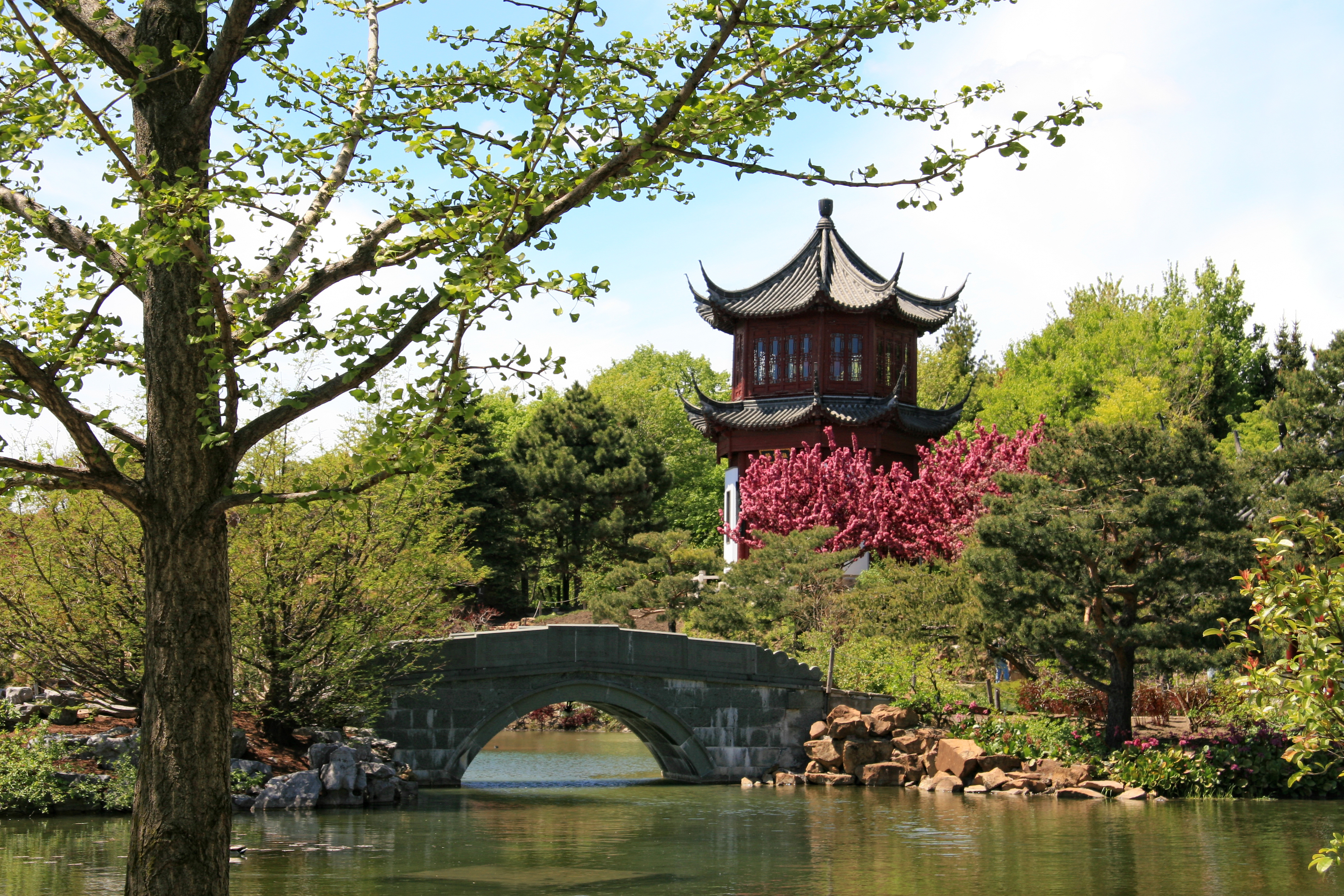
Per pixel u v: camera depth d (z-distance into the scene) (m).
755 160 9.14
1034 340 70.12
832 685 30.11
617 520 54.66
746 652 28.50
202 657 8.62
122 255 8.81
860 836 18.61
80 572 19.83
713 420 48.03
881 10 8.86
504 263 7.71
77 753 19.69
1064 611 25.95
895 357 48.09
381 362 8.50
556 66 9.00
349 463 20.81
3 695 21.64
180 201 7.74
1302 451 31.31
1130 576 25.53
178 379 8.73
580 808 22.34
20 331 9.48
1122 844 17.83
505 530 53.81
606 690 27.02
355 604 22.36
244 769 21.23
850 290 47.75
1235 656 24.52
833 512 42.84
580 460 56.97
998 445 42.06
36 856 14.93
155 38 9.02
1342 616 7.28
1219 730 27.92
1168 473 25.84
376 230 9.34
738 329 50.06
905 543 40.94
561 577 57.62
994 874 15.17
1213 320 65.38
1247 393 62.62
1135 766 25.11
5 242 9.79
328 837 17.89
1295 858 16.53
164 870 8.30
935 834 18.92
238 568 20.61
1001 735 27.66
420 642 24.08
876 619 31.52
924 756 27.19
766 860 16.28
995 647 28.20
